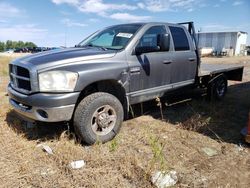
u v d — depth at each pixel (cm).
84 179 306
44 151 372
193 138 437
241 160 365
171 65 527
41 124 466
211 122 520
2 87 834
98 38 521
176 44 549
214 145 412
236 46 4934
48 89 359
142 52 463
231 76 805
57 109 355
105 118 400
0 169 322
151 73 480
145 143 410
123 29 496
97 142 390
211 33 5244
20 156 353
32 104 363
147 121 518
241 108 636
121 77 424
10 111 535
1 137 409
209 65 820
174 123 508
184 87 577
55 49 466
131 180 309
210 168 342
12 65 413
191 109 611
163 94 522
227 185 304
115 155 365
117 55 427
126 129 469
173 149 393
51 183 299
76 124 379
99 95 391
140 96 469
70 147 371
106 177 312
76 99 369
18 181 301
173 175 316
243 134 427
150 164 334
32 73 356
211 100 688
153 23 507
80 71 371
